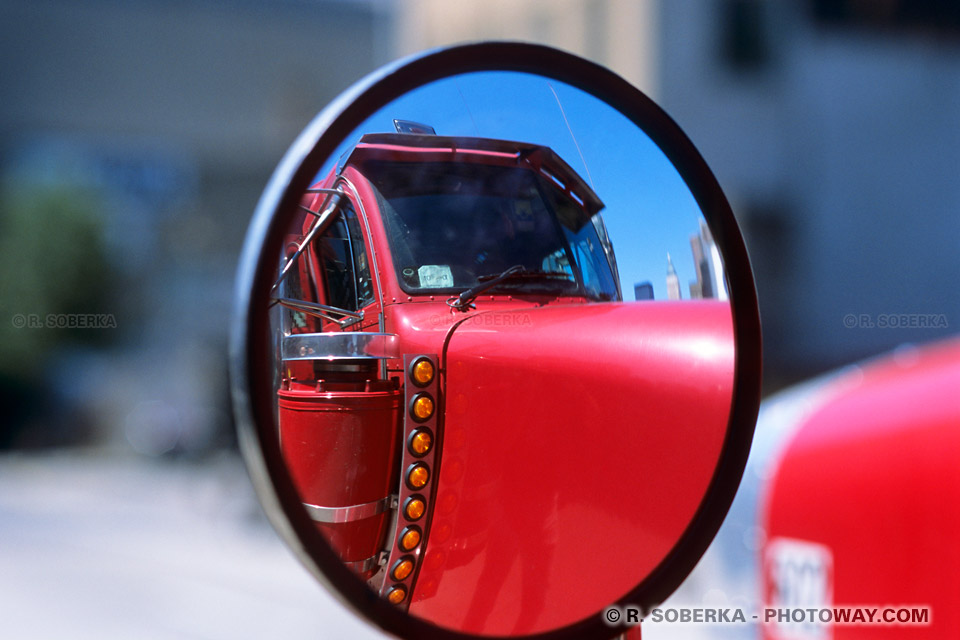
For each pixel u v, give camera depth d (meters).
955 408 1.78
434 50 1.00
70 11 35.41
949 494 1.71
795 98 10.62
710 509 1.03
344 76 37.34
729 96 10.88
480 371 1.11
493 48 1.04
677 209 1.07
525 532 1.10
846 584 1.92
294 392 0.97
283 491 0.85
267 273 0.88
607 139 1.07
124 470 16.70
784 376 9.16
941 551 1.71
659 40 10.45
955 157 9.27
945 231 9.25
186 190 35.44
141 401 23.02
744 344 1.05
